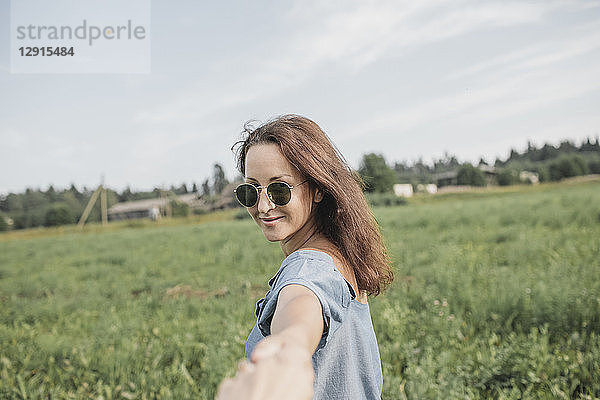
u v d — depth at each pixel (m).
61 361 5.01
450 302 5.64
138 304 8.08
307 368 0.52
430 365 3.63
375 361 1.28
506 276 6.64
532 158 146.62
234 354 4.36
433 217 18.20
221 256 13.24
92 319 7.45
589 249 8.48
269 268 10.77
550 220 13.65
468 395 3.33
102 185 49.91
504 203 23.77
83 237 30.72
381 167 63.28
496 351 3.83
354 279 1.27
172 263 13.48
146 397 3.95
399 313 5.14
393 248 10.19
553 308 4.71
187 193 91.31
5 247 27.06
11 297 10.15
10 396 4.14
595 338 4.07
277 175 1.23
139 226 44.94
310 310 0.90
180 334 5.61
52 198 97.94
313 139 1.27
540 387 3.35
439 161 146.75
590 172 93.69
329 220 1.32
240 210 51.47
